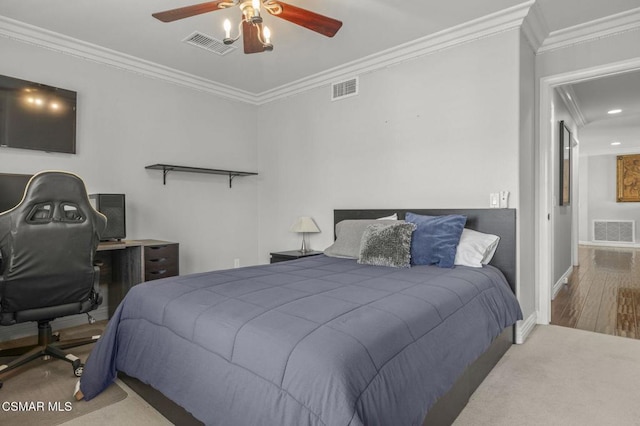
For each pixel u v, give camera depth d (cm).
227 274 224
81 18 275
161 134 375
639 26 270
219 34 302
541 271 317
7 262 195
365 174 365
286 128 438
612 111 518
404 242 263
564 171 461
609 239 895
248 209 461
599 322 320
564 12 269
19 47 287
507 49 277
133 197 354
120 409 181
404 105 336
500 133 281
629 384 207
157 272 318
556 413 178
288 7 203
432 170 318
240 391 124
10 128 279
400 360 127
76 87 317
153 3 255
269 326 132
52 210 207
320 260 294
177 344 153
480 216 286
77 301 222
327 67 375
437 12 272
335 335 122
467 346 170
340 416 100
